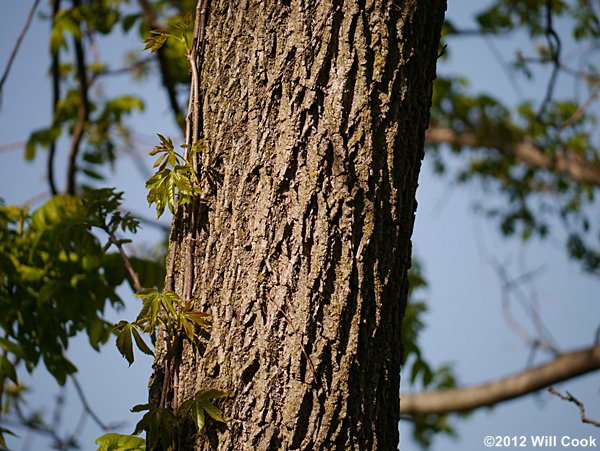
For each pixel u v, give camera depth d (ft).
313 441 14.51
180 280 14.83
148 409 14.65
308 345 14.57
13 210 18.48
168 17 32.53
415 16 14.89
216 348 14.65
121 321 14.82
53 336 17.99
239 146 14.78
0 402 18.07
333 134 14.69
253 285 14.64
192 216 14.83
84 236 17.78
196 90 14.97
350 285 14.62
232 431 14.55
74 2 30.12
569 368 25.46
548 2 24.00
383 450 14.66
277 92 14.75
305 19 14.78
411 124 14.87
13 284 17.95
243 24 14.89
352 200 14.66
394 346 14.78
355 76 14.74
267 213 14.67
